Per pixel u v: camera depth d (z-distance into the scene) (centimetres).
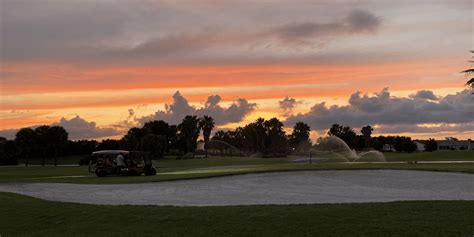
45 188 3516
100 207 2230
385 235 1617
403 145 17012
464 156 8450
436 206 2023
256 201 2505
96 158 5253
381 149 19638
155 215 2011
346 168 4425
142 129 16662
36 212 2200
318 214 1894
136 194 2973
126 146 14938
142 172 4931
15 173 6700
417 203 2112
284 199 2580
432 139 17800
